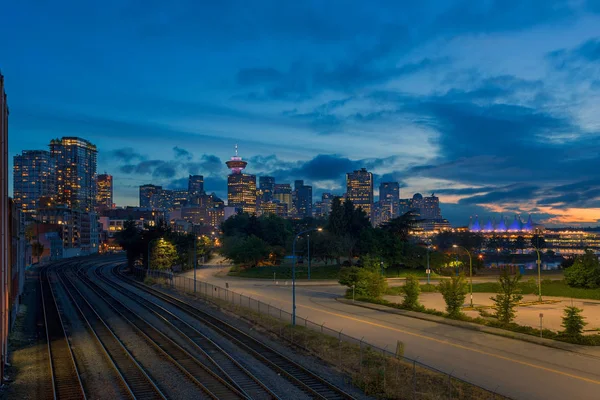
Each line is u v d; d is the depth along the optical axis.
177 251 122.81
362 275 66.31
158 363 32.81
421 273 109.69
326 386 27.31
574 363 31.75
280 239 155.50
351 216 125.19
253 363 32.44
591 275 77.19
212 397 25.55
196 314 55.06
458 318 48.53
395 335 41.22
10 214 41.69
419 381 27.08
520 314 54.78
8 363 32.72
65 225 197.75
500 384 27.23
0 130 29.39
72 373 30.48
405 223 128.88
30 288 84.75
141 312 57.31
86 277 107.88
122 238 130.00
